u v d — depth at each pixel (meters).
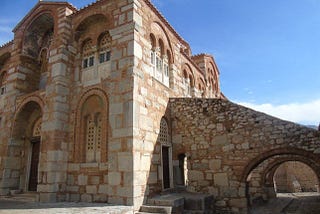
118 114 10.47
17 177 13.46
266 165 17.72
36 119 14.19
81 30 13.29
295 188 27.20
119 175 9.76
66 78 12.50
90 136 11.55
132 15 11.25
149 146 11.02
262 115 11.16
